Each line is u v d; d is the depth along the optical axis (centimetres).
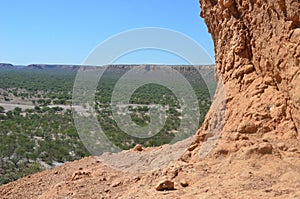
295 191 510
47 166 2012
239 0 865
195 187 601
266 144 655
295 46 661
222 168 655
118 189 762
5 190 977
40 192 916
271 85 777
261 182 561
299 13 651
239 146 702
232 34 906
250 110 768
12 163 2041
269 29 755
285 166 597
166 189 627
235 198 516
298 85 656
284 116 723
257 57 818
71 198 741
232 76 874
